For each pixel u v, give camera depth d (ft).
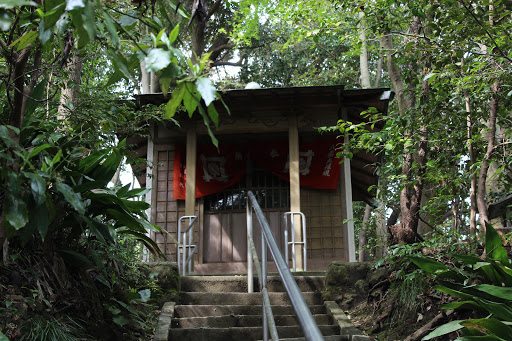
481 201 16.11
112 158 12.76
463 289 13.15
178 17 36.22
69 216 11.76
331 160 26.23
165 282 16.52
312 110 26.50
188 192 25.20
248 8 35.42
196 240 26.25
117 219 12.66
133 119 17.33
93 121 13.15
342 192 26.04
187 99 5.57
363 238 46.24
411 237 17.93
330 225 25.81
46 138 11.59
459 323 10.84
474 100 18.38
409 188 18.85
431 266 13.78
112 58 5.62
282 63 49.88
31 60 12.59
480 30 15.53
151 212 26.50
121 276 14.57
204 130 26.40
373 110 17.95
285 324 14.98
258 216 13.51
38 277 10.84
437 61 17.10
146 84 41.01
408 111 19.01
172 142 27.32
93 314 11.78
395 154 18.76
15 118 9.53
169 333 13.50
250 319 15.02
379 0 18.11
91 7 4.81
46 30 5.24
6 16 4.83
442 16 16.99
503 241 15.84
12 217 7.77
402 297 15.96
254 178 27.50
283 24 44.32
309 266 25.30
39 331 9.37
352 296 17.24
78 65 16.65
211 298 16.62
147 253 20.85
